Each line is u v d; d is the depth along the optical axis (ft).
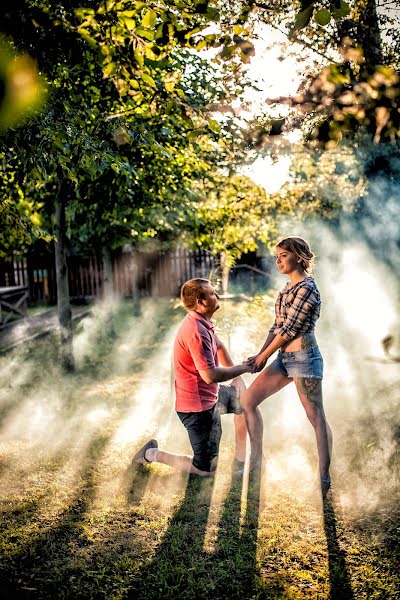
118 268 59.67
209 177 22.15
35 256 57.47
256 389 12.92
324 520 11.11
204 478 13.16
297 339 12.50
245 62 8.66
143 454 13.78
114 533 10.92
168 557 10.02
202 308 12.68
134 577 9.47
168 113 9.99
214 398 12.79
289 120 8.57
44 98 8.80
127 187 19.74
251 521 11.14
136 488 12.82
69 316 25.99
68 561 10.00
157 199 22.49
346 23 9.91
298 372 12.40
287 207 24.54
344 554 9.96
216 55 9.10
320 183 25.31
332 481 12.73
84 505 12.12
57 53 8.69
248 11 8.61
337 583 9.12
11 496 12.67
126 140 12.47
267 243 24.77
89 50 9.21
